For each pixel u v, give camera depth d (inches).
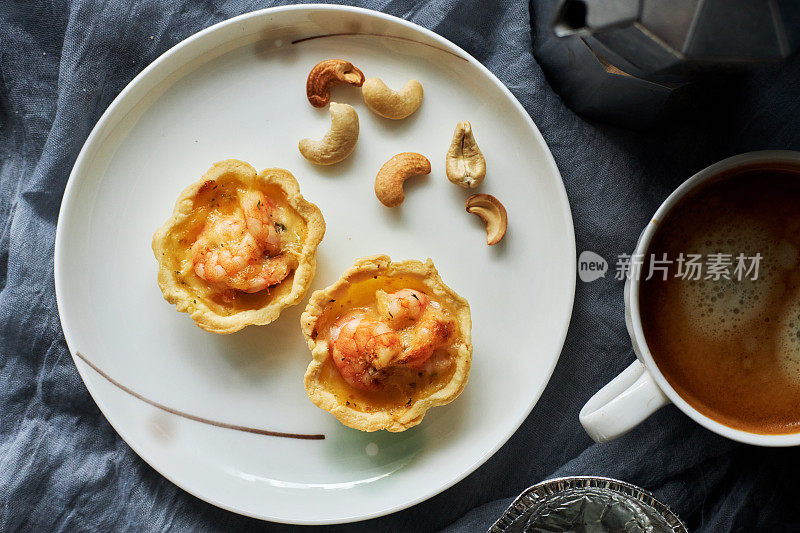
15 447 20.5
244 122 20.1
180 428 20.0
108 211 20.1
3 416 20.7
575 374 20.4
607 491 19.7
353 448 20.0
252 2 20.3
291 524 20.6
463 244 20.1
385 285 19.7
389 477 19.9
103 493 20.5
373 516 19.5
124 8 20.0
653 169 20.1
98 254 20.1
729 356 18.9
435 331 18.9
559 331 19.7
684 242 18.9
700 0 16.5
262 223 19.2
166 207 20.1
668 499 20.4
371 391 19.5
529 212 20.0
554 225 19.9
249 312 19.4
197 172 20.1
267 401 20.1
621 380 18.4
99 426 20.7
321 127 20.1
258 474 20.0
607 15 17.1
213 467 20.0
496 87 19.7
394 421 19.2
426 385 19.5
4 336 20.6
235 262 19.0
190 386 20.1
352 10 19.4
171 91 20.0
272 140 20.1
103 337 20.0
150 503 20.5
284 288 19.7
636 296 18.2
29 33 20.6
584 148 20.2
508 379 20.0
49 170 20.4
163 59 19.6
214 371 20.1
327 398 19.2
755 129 19.9
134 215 20.1
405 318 19.2
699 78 18.3
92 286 20.1
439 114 20.0
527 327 20.0
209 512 20.5
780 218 18.7
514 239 20.0
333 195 20.1
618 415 18.2
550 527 20.0
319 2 20.3
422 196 20.1
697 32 16.7
